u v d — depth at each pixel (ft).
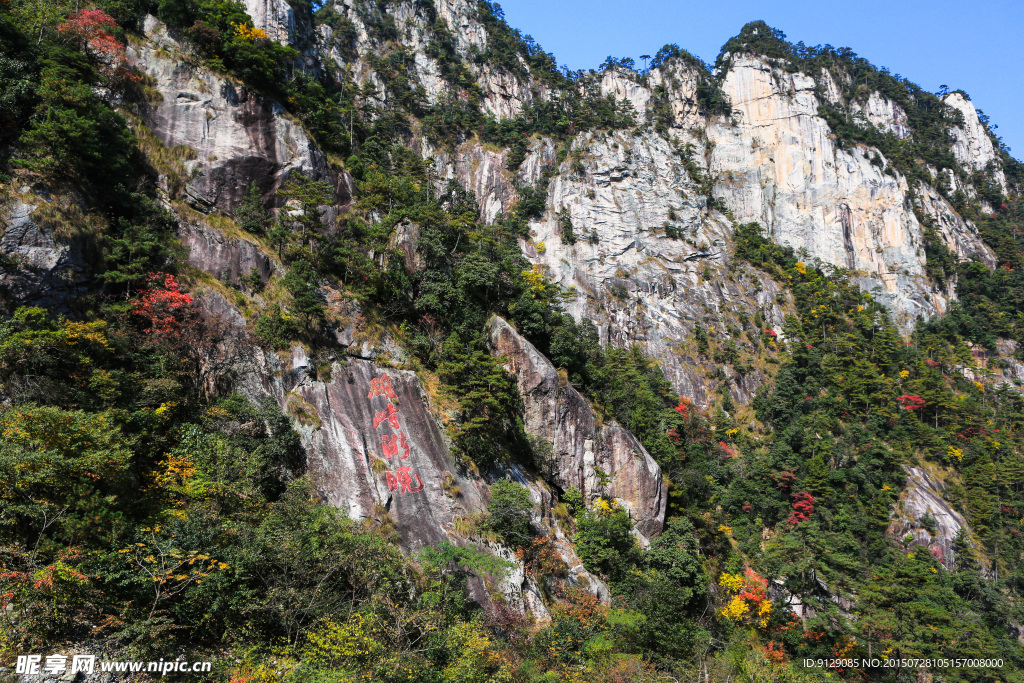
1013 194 621.31
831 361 337.72
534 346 170.50
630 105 503.20
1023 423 333.21
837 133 513.86
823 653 165.78
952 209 530.27
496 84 473.26
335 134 196.24
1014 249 506.48
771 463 265.13
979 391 362.12
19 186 100.22
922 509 256.32
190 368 108.27
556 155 435.53
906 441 294.05
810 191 478.18
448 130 423.23
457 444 128.47
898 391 331.57
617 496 168.55
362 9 451.53
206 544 68.08
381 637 73.26
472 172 418.51
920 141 590.96
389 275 145.07
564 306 326.85
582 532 145.59
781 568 192.24
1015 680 167.73
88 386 87.61
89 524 61.62
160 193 133.90
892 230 469.57
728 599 179.73
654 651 112.57
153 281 112.78
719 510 238.68
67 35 135.23
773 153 496.64
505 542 119.34
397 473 114.62
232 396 108.17
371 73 419.95
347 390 120.47
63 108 111.96
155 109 145.18
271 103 165.99
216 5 176.76
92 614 58.18
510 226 386.93
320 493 105.60
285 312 124.67
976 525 264.31
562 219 396.37
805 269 433.07
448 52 461.37
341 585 78.79
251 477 94.02
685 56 547.08
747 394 344.08
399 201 186.29
